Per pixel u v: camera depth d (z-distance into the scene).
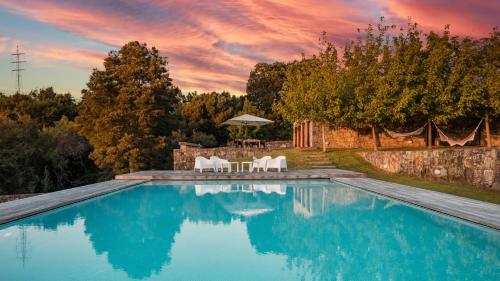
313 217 8.91
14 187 28.47
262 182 15.45
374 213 9.25
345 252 6.14
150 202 11.12
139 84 35.09
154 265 5.49
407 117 23.77
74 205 10.45
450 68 22.56
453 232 7.38
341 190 13.25
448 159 16.95
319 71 23.61
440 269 5.26
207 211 9.77
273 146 33.16
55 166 31.69
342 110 21.83
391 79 21.41
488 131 22.44
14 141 29.81
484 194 12.74
